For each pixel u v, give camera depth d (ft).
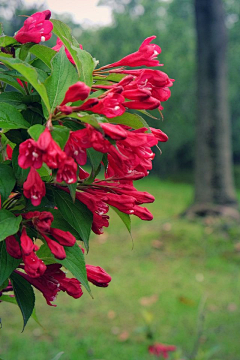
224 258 31.19
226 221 37.60
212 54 42.19
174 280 27.25
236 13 92.73
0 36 4.82
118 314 22.40
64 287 5.08
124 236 35.76
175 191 72.23
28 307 4.97
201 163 42.09
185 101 85.61
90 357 18.04
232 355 18.51
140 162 4.87
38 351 18.30
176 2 100.01
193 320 21.70
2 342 19.03
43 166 5.05
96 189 5.05
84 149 4.27
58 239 4.56
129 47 87.81
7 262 4.49
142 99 4.56
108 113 4.30
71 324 21.20
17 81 5.04
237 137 92.32
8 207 4.88
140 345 19.15
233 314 22.45
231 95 87.61
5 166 4.44
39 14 4.90
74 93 4.19
